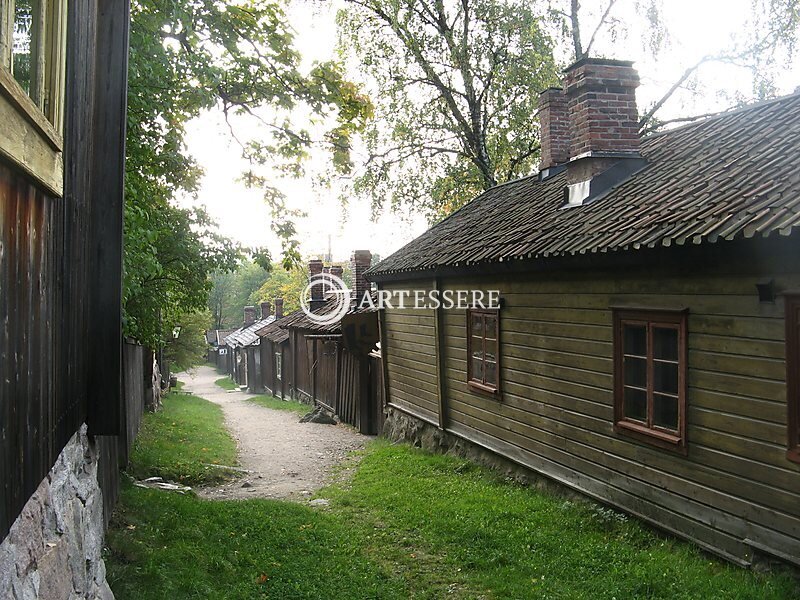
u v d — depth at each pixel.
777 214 4.32
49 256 2.71
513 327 8.23
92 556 3.67
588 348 6.70
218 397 31.42
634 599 4.64
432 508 7.36
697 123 8.18
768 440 4.62
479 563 5.68
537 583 5.14
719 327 5.02
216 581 5.17
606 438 6.47
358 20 18.45
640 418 6.03
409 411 12.20
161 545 5.68
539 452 7.74
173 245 10.09
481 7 17.00
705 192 5.62
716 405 5.07
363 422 15.26
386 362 13.57
